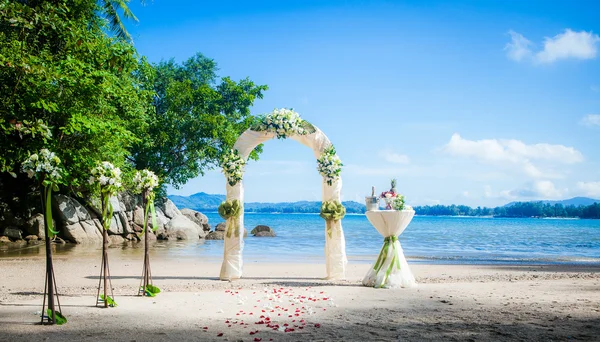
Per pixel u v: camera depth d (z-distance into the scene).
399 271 10.32
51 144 17.75
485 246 32.59
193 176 34.34
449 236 49.31
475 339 5.64
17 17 11.73
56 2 18.89
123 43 23.56
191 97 33.16
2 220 25.69
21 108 16.05
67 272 13.14
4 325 6.29
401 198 10.55
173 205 35.94
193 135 33.06
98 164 7.67
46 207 6.41
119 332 5.94
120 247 24.27
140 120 25.83
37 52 17.97
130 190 29.53
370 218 10.66
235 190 12.17
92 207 27.97
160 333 5.90
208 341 5.52
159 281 11.45
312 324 6.47
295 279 12.14
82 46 18.53
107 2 24.12
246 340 5.56
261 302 8.30
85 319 6.74
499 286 10.47
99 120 19.89
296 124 12.50
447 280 11.85
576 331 6.07
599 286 10.46
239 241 12.04
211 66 43.31
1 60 12.84
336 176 12.23
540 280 11.87
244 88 36.91
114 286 10.40
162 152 32.56
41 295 9.06
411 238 44.50
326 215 12.02
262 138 12.71
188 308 7.69
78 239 25.64
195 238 34.41
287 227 71.75
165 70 39.00
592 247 31.92
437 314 7.21
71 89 17.75
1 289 9.84
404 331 6.06
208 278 12.23
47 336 5.70
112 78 20.50
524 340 5.60
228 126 33.53
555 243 37.22
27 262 15.73
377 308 7.72
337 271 12.06
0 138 16.02
